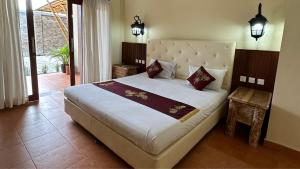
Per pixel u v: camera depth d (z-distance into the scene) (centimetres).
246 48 299
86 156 219
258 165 214
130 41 493
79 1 414
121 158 211
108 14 454
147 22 439
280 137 240
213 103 262
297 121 226
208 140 262
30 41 355
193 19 355
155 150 168
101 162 211
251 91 284
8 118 302
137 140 179
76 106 275
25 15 342
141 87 314
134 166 191
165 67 382
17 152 219
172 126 186
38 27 628
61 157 215
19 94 348
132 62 491
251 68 296
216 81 306
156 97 264
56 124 290
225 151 238
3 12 308
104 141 227
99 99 249
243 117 254
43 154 218
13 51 330
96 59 452
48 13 640
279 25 264
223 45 311
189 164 212
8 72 326
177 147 193
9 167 196
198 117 224
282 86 229
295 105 224
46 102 378
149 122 188
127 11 484
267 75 282
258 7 272
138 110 217
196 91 298
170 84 336
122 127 193
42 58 654
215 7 322
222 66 318
